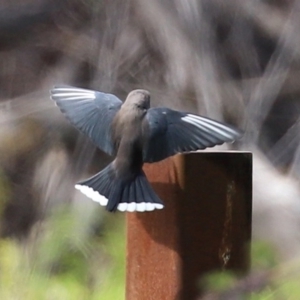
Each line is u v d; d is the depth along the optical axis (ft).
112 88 41.16
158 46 40.70
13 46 41.81
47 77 41.57
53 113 40.40
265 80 41.14
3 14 41.34
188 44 40.50
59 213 31.24
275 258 23.67
